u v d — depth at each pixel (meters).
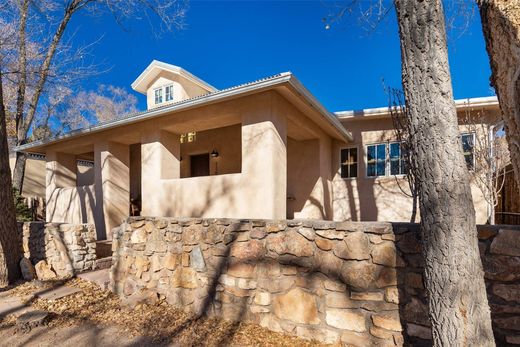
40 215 11.54
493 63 2.27
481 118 7.06
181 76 12.02
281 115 6.17
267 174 5.82
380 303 2.87
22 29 9.54
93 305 4.56
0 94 6.11
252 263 3.67
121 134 8.22
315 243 3.26
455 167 2.24
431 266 2.26
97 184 8.66
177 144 7.92
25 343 3.49
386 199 8.93
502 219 7.42
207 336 3.47
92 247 6.39
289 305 3.37
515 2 2.07
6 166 6.12
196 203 6.78
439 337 2.19
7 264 5.96
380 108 8.69
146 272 4.62
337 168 9.74
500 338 2.39
